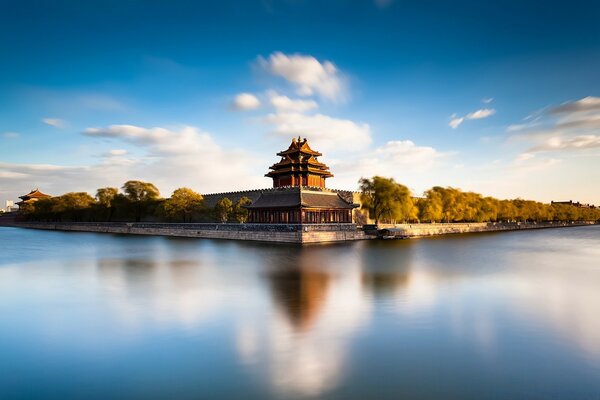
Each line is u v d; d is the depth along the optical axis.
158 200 140.50
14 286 33.66
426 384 14.60
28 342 19.34
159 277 37.94
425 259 53.94
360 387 14.41
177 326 21.67
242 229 94.25
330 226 91.44
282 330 20.81
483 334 20.17
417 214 129.62
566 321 22.47
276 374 15.53
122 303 27.03
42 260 53.22
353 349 18.08
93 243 85.44
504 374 15.46
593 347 18.36
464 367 16.14
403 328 21.11
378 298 28.30
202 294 29.80
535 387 14.41
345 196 120.12
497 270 43.06
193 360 16.94
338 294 29.66
